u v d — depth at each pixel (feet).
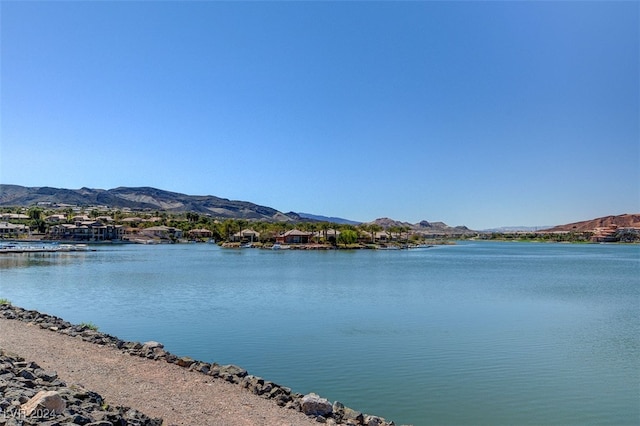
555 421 57.11
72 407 35.14
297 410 49.01
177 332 103.50
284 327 110.22
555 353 88.38
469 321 122.11
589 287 211.82
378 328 110.52
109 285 197.77
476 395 65.26
